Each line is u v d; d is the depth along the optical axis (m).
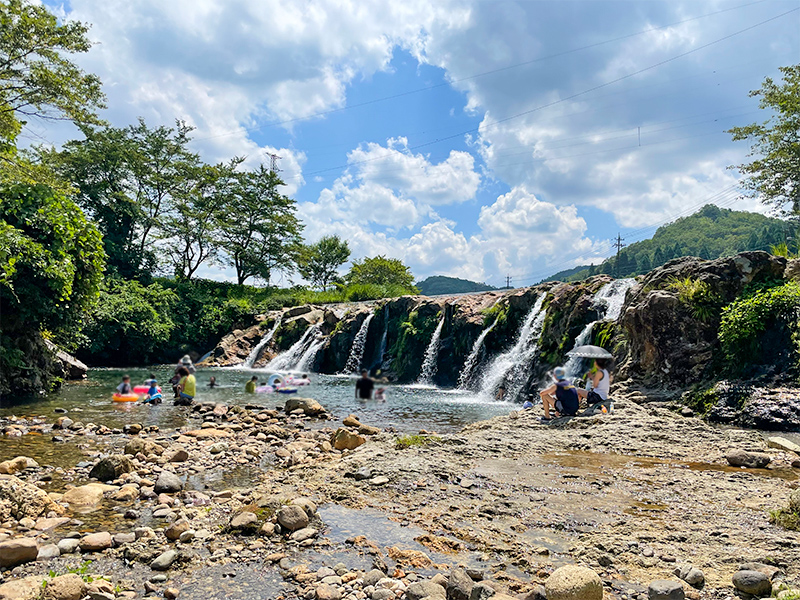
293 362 30.06
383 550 4.65
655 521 5.29
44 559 4.51
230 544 4.82
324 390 19.86
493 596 3.67
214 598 3.85
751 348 10.78
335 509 5.73
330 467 7.47
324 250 67.12
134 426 10.64
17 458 7.50
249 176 48.03
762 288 11.54
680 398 11.16
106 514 5.75
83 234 15.48
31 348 15.66
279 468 8.08
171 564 4.41
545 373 17.72
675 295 12.32
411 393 19.94
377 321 28.08
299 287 50.53
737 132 28.42
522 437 9.28
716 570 4.16
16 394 15.26
